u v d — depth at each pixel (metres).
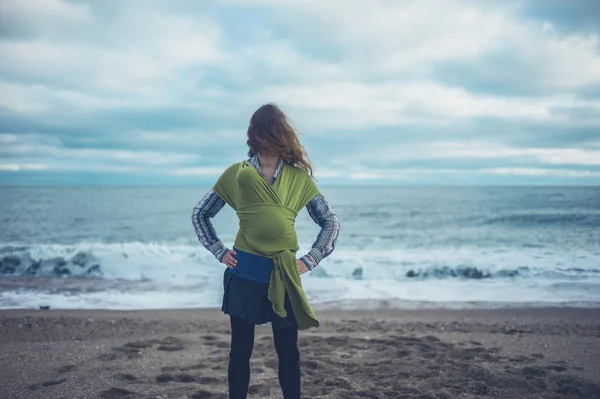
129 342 5.22
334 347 5.10
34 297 8.74
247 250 2.49
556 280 10.25
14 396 3.62
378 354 4.80
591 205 33.84
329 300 8.53
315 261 2.55
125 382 3.91
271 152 2.52
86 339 5.66
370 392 3.62
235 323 2.57
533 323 6.46
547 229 20.72
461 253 13.83
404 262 11.40
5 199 48.81
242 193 2.49
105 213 32.44
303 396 3.60
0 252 11.72
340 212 32.81
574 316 7.07
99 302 8.34
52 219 28.41
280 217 2.46
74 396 3.59
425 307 7.91
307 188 2.58
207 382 3.95
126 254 11.77
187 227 25.08
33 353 4.83
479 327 6.23
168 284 10.02
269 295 2.43
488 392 3.63
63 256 11.59
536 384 3.78
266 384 3.89
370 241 18.97
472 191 67.38
